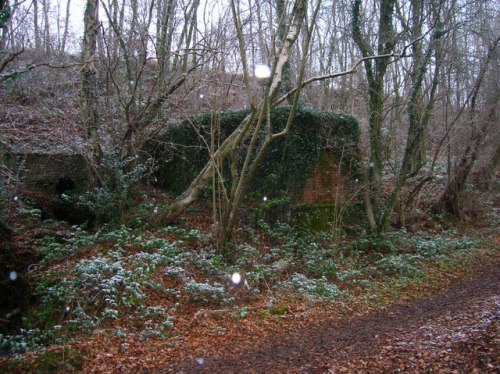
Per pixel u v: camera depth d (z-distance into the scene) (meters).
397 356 6.34
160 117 14.60
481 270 12.83
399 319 8.64
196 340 7.67
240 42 10.89
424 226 17.89
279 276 11.29
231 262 11.69
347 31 17.78
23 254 10.94
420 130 15.05
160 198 15.08
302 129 14.90
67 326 8.04
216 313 8.78
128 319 8.28
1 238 10.95
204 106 16.80
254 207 14.54
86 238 11.50
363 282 11.20
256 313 8.95
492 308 8.35
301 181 14.77
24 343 7.39
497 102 18.77
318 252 12.70
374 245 14.30
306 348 7.26
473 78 20.02
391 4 15.02
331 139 15.12
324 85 22.94
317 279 11.30
